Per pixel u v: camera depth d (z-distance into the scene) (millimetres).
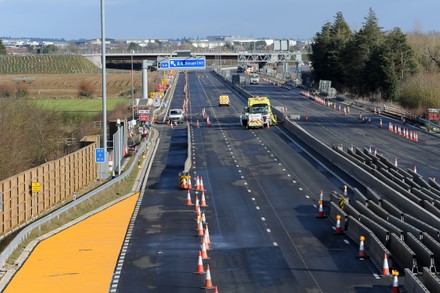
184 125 174250
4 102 130125
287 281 52531
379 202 76688
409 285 47656
